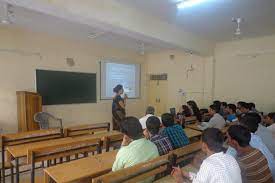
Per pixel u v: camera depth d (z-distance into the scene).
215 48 5.92
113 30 3.48
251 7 3.25
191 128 3.86
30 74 4.91
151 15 3.73
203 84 6.14
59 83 5.39
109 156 2.11
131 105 7.16
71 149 2.15
